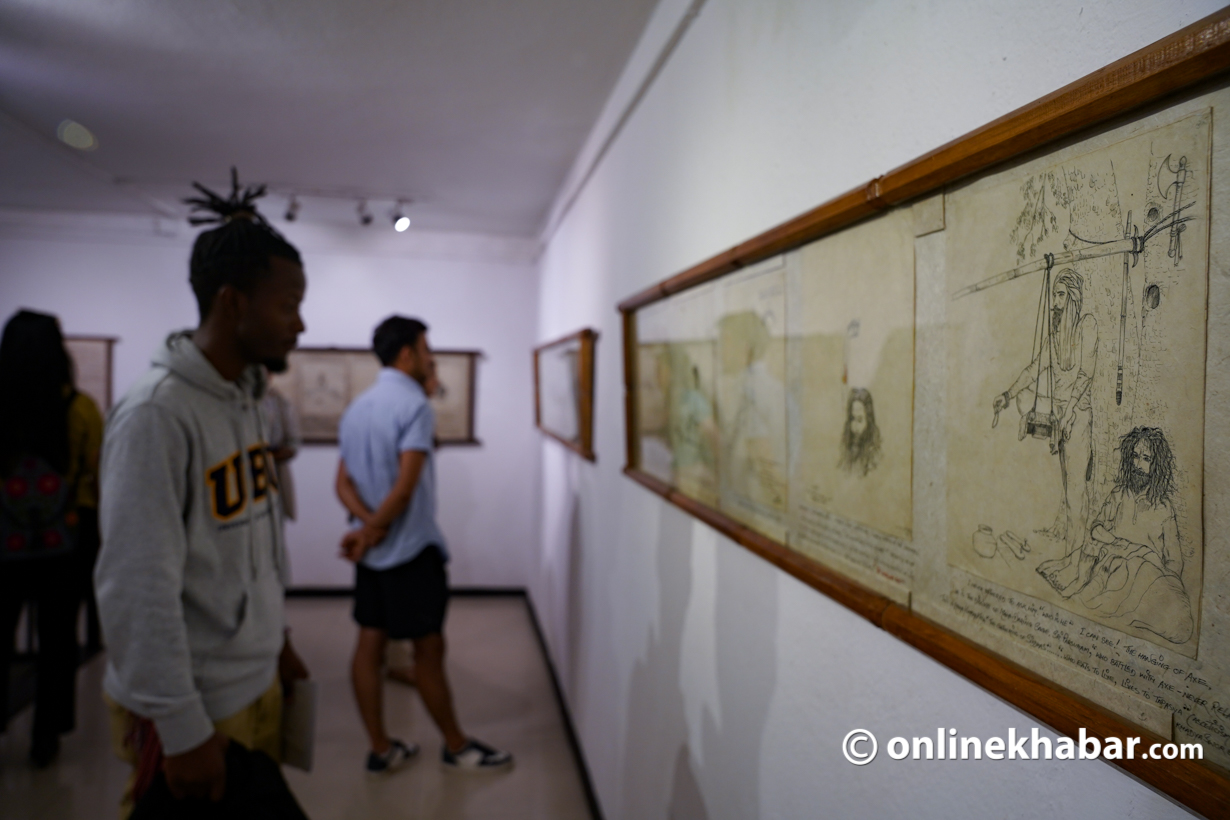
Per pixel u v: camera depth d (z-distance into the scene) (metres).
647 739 1.76
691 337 1.43
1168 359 0.45
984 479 0.62
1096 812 0.51
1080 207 0.52
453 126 2.50
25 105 2.33
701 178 1.38
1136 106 0.47
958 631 0.66
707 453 1.35
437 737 2.86
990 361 0.61
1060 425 0.54
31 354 2.38
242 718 1.34
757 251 1.04
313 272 4.51
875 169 0.79
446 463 4.67
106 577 1.11
